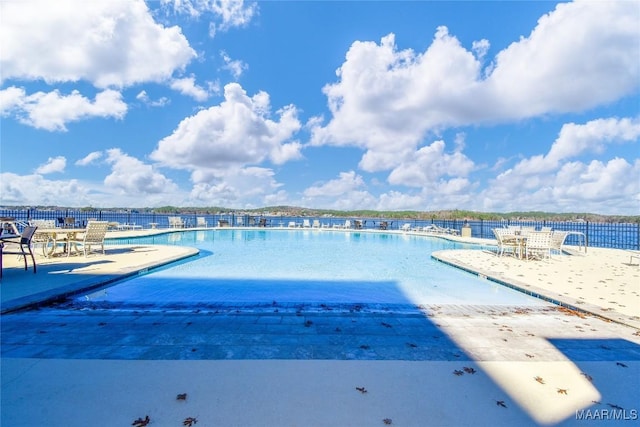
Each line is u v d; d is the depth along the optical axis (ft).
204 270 24.38
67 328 10.30
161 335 9.78
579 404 6.43
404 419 5.86
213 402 6.27
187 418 5.77
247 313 12.62
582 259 30.25
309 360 8.18
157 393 6.55
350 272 24.57
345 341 9.55
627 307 13.69
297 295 17.44
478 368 7.88
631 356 8.69
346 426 5.64
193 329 10.37
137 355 8.30
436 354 8.68
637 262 28.48
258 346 9.05
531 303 15.80
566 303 14.35
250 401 6.32
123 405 6.13
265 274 23.25
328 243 48.83
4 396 6.38
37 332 9.91
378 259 31.96
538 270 23.54
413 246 45.32
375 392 6.73
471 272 23.68
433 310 13.83
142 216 79.97
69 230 25.84
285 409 6.08
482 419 5.91
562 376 7.54
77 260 24.73
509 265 25.93
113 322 10.98
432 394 6.70
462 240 48.32
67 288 15.69
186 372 7.43
